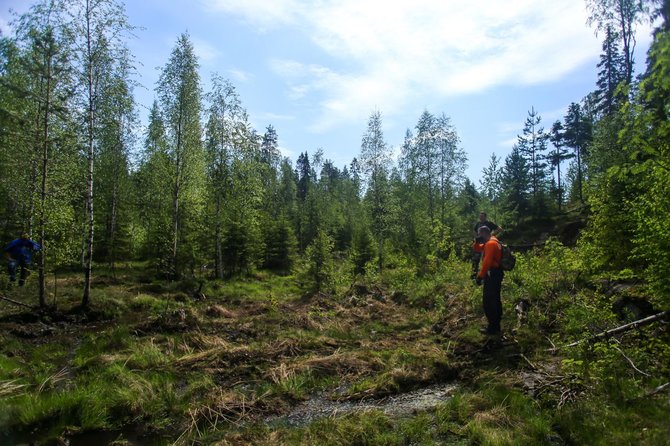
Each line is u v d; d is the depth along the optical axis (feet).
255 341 33.12
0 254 59.52
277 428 19.03
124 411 20.48
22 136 40.63
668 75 15.24
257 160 89.20
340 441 17.26
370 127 90.94
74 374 25.89
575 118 129.90
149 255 71.82
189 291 57.62
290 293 61.77
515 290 33.40
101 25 45.47
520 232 107.55
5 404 20.20
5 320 39.29
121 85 49.90
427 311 40.04
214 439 18.37
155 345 30.73
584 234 32.73
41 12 42.86
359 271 72.64
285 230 88.58
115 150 84.33
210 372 26.30
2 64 43.62
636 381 18.31
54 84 42.80
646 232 20.03
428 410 20.12
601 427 15.81
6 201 59.98
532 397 19.62
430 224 81.92
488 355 25.66
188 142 74.23
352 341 32.45
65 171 46.75
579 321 22.95
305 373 25.61
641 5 30.53
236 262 76.89
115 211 90.63
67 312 43.45
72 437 18.63
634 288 26.27
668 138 17.16
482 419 17.94
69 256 46.32
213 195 79.77
